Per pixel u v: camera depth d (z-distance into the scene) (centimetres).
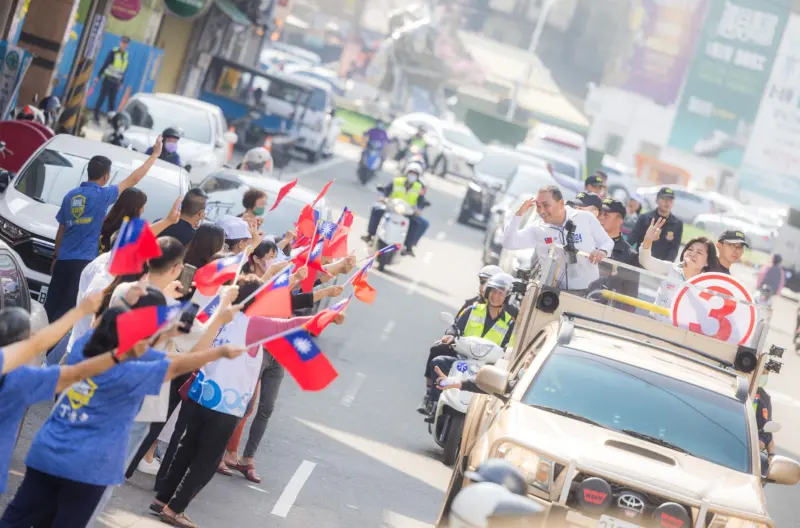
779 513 3944
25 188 3578
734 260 3200
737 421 2358
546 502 2066
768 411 3188
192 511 2364
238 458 2770
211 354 1609
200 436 2231
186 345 2169
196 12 8506
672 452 2230
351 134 15212
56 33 6406
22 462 2375
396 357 4691
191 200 2716
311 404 3638
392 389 4138
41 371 1459
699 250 3152
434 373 3469
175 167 3888
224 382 2197
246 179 4381
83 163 3719
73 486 1614
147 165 2956
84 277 2223
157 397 1956
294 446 3100
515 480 2017
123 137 5750
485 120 15838
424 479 3097
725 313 2789
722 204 14288
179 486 2283
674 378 2428
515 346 2783
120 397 1608
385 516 2667
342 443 3266
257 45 14550
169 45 11144
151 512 2281
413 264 7262
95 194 2945
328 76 15938
